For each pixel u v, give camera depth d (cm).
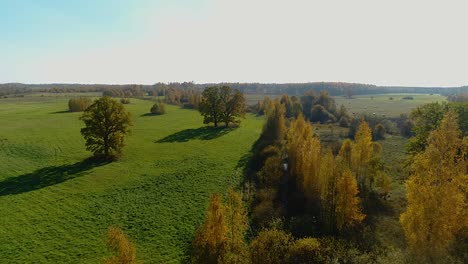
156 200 5506
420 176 3145
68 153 8162
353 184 4047
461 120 5456
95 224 4753
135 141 9375
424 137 5488
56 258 3966
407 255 2964
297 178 5397
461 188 3256
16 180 6344
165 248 4194
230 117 11312
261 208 4862
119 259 2569
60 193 5772
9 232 4497
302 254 2858
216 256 2961
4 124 11212
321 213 4547
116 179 6419
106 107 7581
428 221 2964
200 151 8212
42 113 13925
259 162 6912
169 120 12688
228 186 5981
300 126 7294
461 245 3148
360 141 5353
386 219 4516
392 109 17150
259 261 2844
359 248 3544
